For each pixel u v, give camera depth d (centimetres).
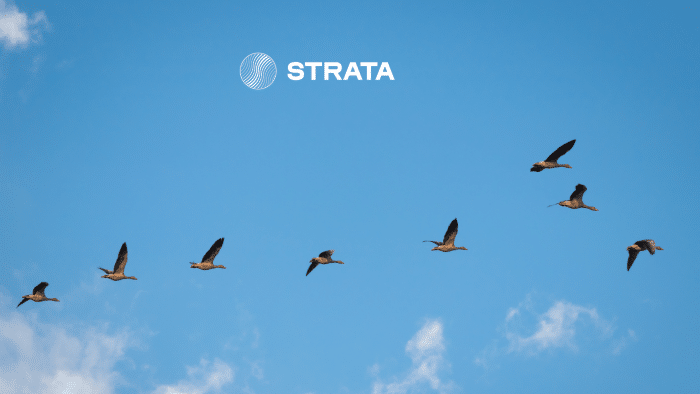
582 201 4881
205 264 5141
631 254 4709
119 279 5147
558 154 4581
